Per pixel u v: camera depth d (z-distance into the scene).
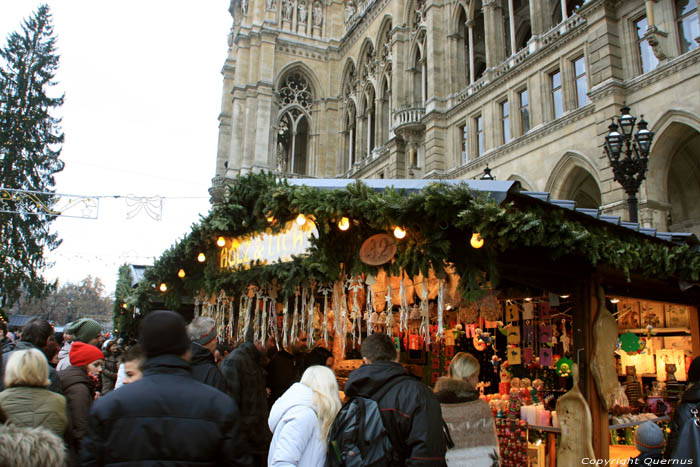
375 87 39.38
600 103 18.66
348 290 6.96
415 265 5.23
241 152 46.25
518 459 7.34
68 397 4.96
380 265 5.62
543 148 21.62
